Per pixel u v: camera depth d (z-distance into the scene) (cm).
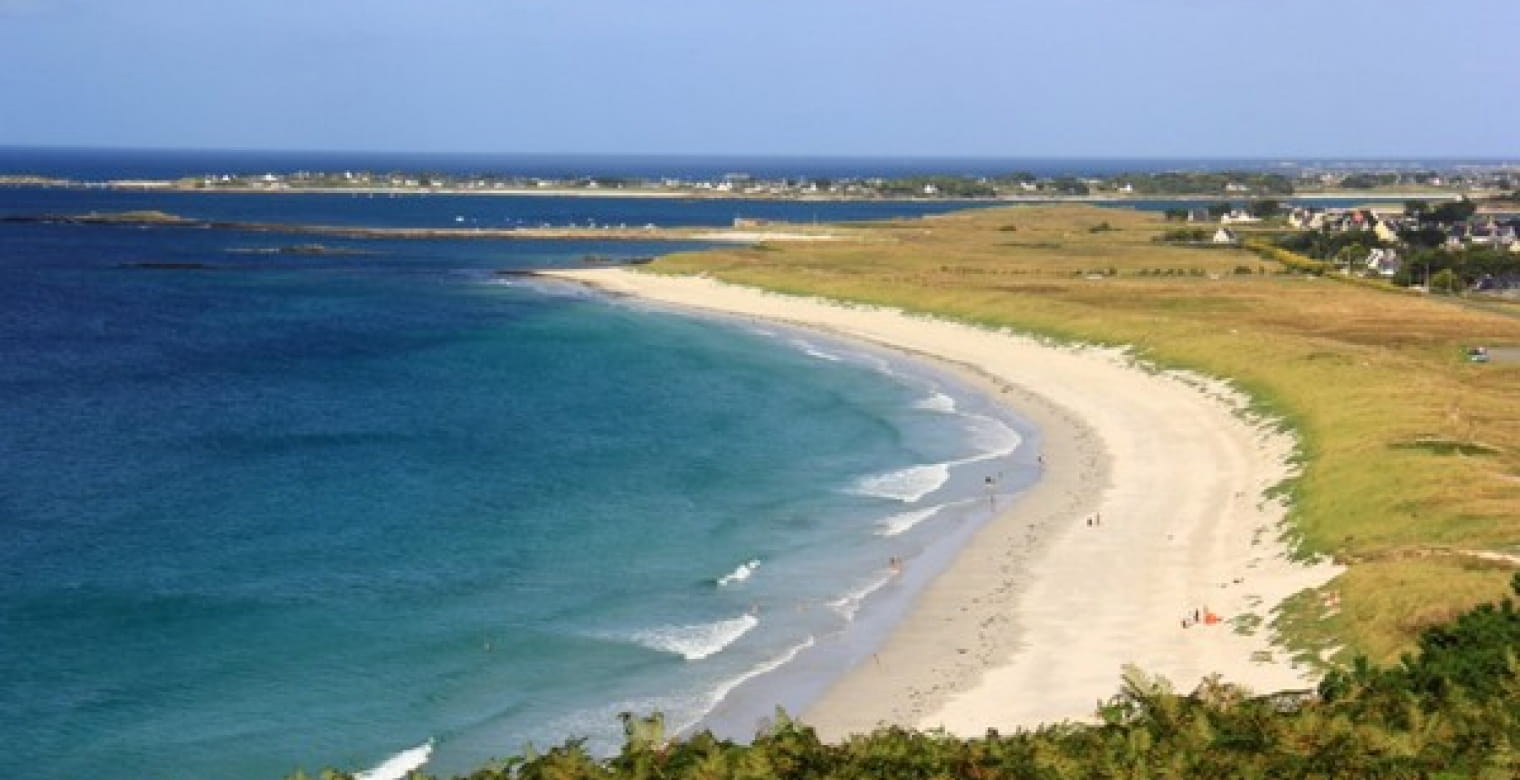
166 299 17250
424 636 5225
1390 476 6606
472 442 8938
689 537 6688
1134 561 6150
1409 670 3325
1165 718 2980
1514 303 16200
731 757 2706
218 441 8862
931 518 7056
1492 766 2595
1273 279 18162
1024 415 9988
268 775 4016
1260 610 5212
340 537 6575
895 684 4759
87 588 5653
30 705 4431
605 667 4959
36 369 11806
